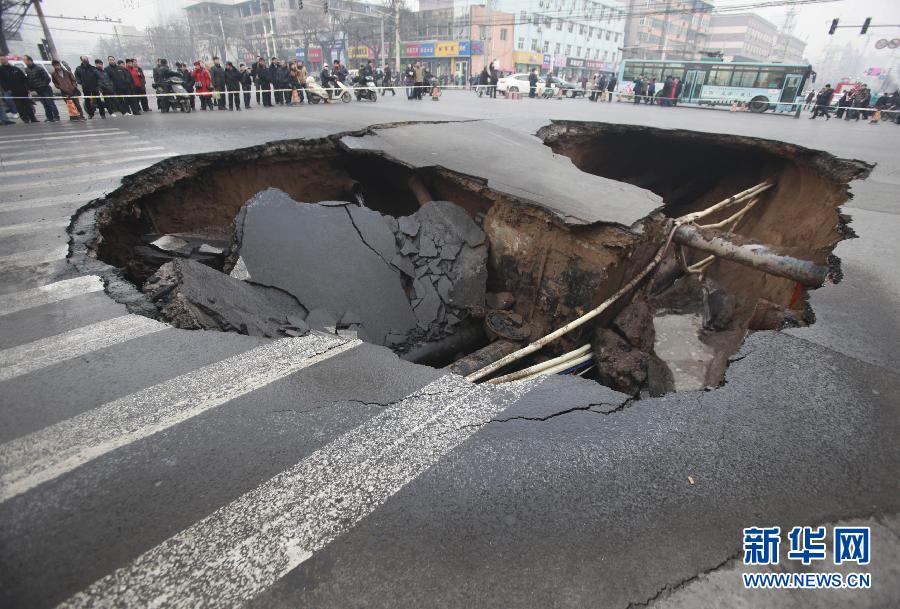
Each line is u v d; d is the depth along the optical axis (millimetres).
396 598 1571
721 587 1645
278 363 2906
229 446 2215
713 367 6254
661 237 6742
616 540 1797
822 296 3846
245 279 5301
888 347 3100
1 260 4191
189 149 8062
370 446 2232
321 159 9359
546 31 54812
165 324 3324
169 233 7117
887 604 1620
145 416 2404
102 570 1656
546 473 2090
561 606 1562
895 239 5250
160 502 1919
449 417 2436
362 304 5832
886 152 9508
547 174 7754
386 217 6926
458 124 11648
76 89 12555
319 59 55062
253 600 1564
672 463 2156
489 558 1713
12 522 1825
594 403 2555
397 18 36469
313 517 1865
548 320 6773
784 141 10211
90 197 5789
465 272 6879
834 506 1972
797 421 2424
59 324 3262
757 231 10094
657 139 13062
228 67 15039
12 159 7473
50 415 2396
